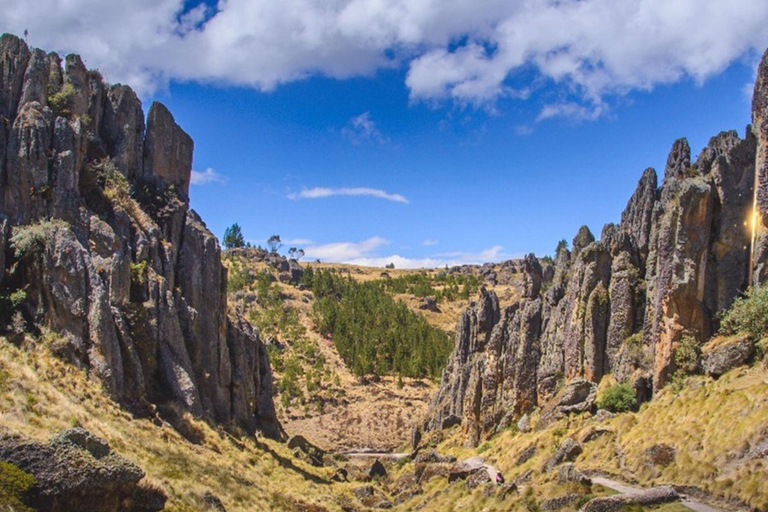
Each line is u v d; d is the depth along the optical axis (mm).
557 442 69562
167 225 78000
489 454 80562
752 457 48969
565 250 91875
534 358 86250
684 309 66688
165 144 84312
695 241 67000
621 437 63000
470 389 95312
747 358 61469
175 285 77000
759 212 65500
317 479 77500
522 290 94938
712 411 56781
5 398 45094
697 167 73625
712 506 46875
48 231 61062
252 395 92250
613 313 75938
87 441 37688
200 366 73688
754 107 68938
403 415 156250
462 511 61250
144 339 64438
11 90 68312
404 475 86562
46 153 65562
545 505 53562
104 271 63938
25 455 35125
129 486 38750
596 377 75750
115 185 73000
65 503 35250
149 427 57500
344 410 158500
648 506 47750
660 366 67312
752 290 64062
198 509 43688
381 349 199750
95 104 77312
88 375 57188
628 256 77562
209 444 64125
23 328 57031
